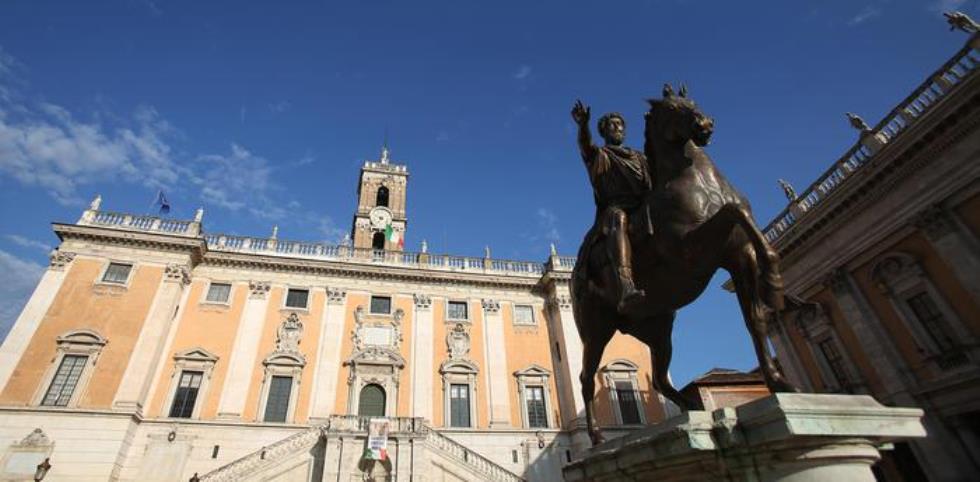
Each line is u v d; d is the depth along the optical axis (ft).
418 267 112.16
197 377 86.89
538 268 120.88
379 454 71.82
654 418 99.40
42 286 85.15
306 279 102.73
